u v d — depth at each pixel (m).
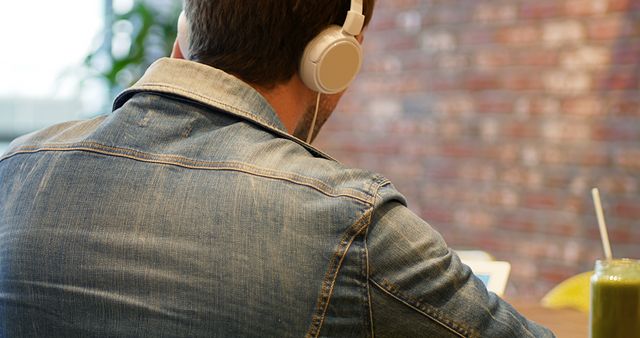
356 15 1.18
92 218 1.05
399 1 4.14
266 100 1.14
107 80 4.55
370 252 1.01
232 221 1.02
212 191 1.04
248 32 1.14
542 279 3.69
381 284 1.02
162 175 1.06
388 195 1.04
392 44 4.18
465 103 3.91
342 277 1.01
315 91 1.22
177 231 1.03
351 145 4.38
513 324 1.08
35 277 1.06
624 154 3.41
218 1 1.14
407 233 1.04
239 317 1.00
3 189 1.15
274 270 1.00
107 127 1.12
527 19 3.66
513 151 3.75
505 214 3.80
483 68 3.83
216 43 1.16
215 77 1.12
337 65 1.18
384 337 1.03
